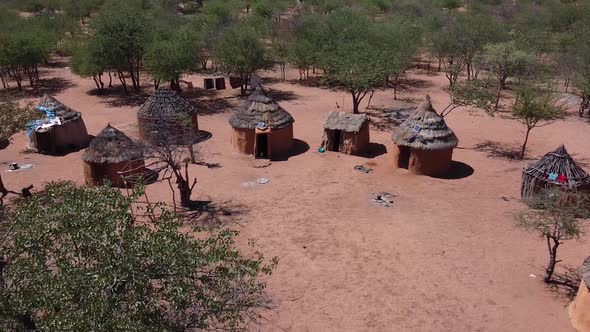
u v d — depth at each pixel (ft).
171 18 181.37
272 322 49.24
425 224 67.72
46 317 28.73
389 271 57.47
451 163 87.81
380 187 79.20
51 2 240.94
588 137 101.50
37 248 31.50
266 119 89.97
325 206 72.95
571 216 53.78
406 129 83.56
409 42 148.25
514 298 52.65
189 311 33.19
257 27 170.71
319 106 123.95
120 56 126.00
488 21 154.71
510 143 98.63
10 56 130.82
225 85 141.90
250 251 61.21
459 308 51.24
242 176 83.30
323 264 58.80
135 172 79.71
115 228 31.60
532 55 130.93
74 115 97.09
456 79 141.08
